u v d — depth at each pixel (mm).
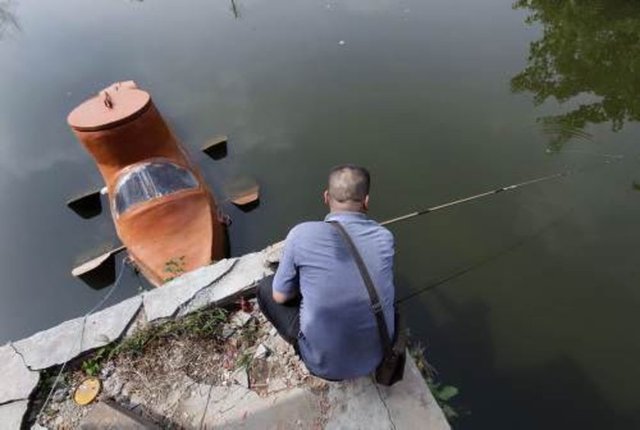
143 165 5492
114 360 2969
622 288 4363
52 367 2924
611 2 9016
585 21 8656
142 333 3016
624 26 8383
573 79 7340
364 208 2332
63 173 7270
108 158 5543
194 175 5641
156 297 3199
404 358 2510
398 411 2584
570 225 5047
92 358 2980
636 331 4051
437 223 5367
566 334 4094
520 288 4516
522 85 7352
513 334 4148
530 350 4012
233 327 3072
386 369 2451
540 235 5008
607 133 6203
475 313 4363
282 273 2305
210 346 3002
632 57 7676
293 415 2643
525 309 4336
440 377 3879
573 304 4316
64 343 3021
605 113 6590
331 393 2693
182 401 2762
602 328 4105
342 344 2217
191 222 5117
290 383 2777
